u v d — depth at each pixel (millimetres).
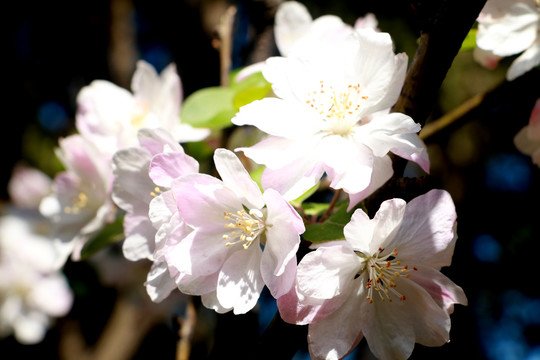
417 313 237
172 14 553
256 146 240
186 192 234
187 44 482
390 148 234
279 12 310
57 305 585
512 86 293
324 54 254
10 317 583
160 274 243
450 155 561
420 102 241
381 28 525
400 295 237
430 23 234
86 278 563
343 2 549
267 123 239
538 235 555
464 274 549
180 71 544
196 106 301
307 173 238
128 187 254
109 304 586
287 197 235
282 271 223
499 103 297
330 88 250
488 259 559
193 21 477
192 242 236
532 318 562
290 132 240
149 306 579
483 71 520
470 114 297
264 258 233
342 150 240
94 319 591
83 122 311
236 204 238
